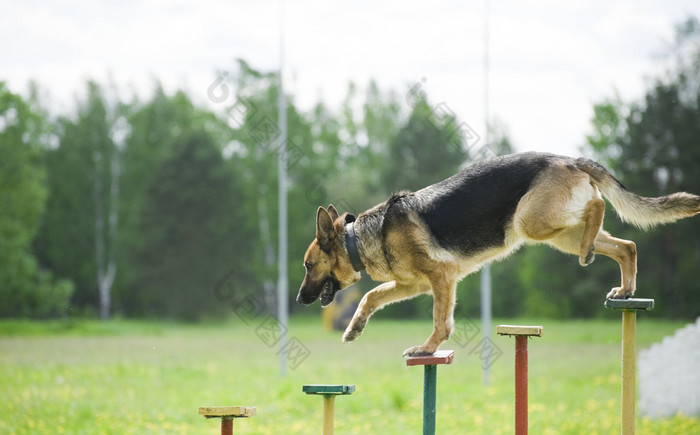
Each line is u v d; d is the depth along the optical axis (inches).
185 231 1429.6
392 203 223.8
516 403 195.9
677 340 363.9
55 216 1498.5
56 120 1583.4
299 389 457.7
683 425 322.7
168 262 1443.2
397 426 346.3
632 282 201.9
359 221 229.0
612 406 387.5
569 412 372.8
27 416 358.6
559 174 205.3
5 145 1296.8
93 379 514.6
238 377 530.9
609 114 1305.4
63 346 854.5
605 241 208.1
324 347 828.6
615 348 753.0
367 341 919.7
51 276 1429.6
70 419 354.3
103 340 971.9
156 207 1439.5
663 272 1220.5
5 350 789.2
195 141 1457.9
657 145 1201.4
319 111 1681.8
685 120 1184.8
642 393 366.0
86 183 1514.5
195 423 354.6
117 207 1531.7
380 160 1595.7
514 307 1330.0
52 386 474.0
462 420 354.3
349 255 227.5
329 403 182.2
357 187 1398.9
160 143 1557.6
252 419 364.2
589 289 1218.6
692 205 206.1
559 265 1253.1
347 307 1176.8
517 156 214.1
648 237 1201.4
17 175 1307.8
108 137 1515.7
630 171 1221.7
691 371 353.4
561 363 613.9
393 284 227.9
